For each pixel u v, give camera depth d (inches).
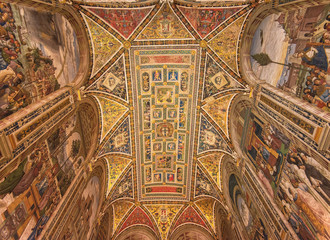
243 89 415.8
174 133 569.0
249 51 397.7
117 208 611.2
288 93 274.2
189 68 485.1
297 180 260.2
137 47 453.1
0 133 199.6
